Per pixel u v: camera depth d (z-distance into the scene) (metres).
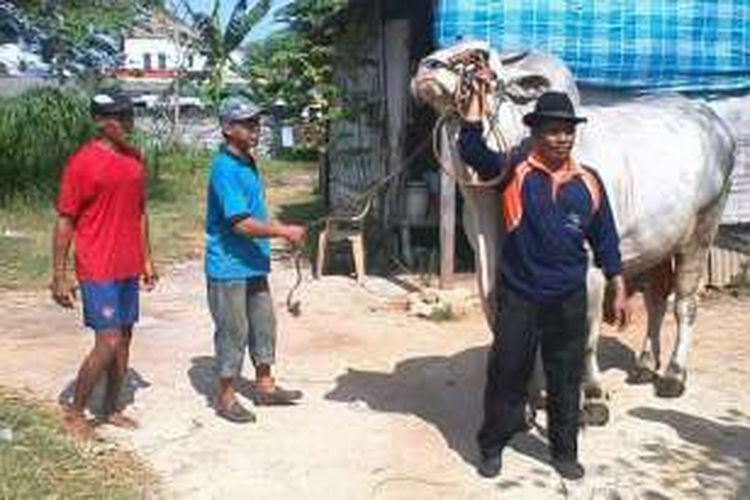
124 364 6.54
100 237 6.20
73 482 5.72
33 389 7.37
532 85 5.95
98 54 20.23
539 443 6.38
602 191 5.67
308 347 8.68
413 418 6.86
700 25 10.70
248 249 6.65
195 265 12.79
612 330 9.00
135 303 6.49
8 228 14.63
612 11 10.50
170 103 30.73
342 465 6.09
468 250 11.95
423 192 12.23
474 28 10.34
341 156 15.10
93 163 6.12
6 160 16.84
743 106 10.84
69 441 6.27
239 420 6.73
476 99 5.61
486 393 5.87
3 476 5.67
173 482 5.84
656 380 7.45
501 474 5.96
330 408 7.03
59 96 18.64
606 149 6.63
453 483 5.86
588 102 10.59
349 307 10.26
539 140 5.54
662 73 10.67
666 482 5.92
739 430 6.71
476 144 5.57
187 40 28.23
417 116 12.55
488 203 5.88
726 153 7.41
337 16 14.36
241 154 6.52
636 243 6.81
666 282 7.51
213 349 8.59
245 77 25.42
